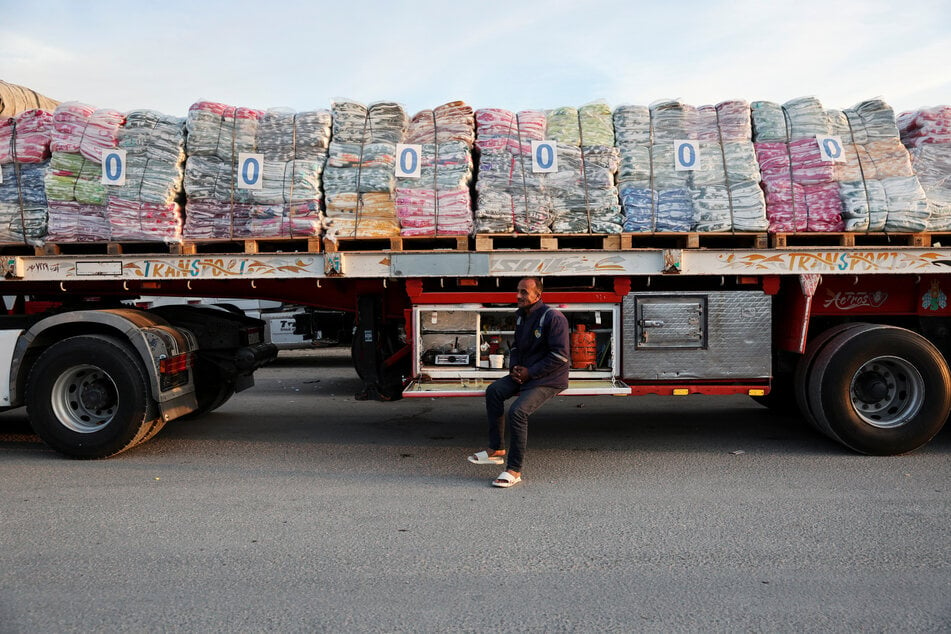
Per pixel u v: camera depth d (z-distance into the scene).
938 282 5.76
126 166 5.54
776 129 5.45
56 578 3.27
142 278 5.57
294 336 11.97
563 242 5.71
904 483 4.77
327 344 12.09
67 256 5.59
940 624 2.80
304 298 6.86
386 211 5.49
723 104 5.52
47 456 5.68
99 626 2.82
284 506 4.34
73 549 3.63
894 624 2.80
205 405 7.04
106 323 5.53
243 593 3.11
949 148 5.43
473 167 5.64
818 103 5.47
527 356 4.96
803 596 3.05
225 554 3.56
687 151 5.43
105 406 5.63
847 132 5.46
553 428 6.71
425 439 6.29
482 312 5.88
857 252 5.38
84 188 5.55
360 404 8.23
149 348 5.48
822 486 4.71
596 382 5.70
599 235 5.48
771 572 3.31
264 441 6.21
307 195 5.48
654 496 4.51
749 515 4.12
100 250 5.75
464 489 4.70
